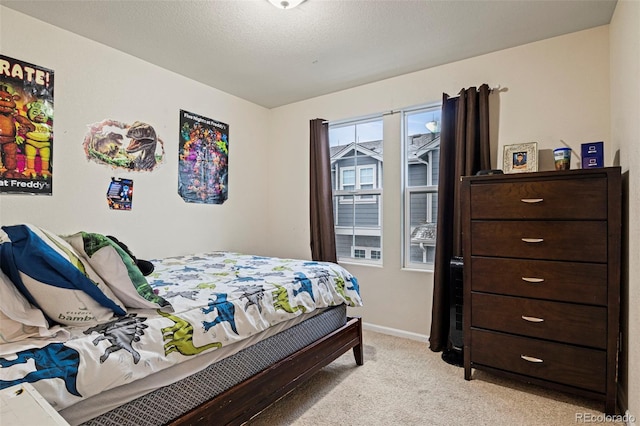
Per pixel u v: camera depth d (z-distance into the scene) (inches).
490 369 87.4
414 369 96.3
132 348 48.0
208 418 56.5
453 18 88.7
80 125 97.7
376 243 137.0
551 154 98.9
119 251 57.3
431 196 124.6
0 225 83.6
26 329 45.1
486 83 108.7
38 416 28.9
